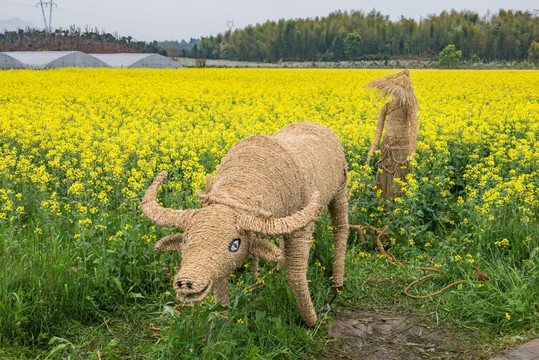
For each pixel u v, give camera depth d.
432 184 7.16
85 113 13.05
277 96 17.86
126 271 5.30
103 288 5.07
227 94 19.12
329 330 4.70
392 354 4.44
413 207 6.44
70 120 12.66
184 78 26.77
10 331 4.38
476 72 33.03
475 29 69.81
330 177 4.94
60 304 4.70
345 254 5.88
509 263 5.55
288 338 4.41
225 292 4.37
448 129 9.73
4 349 4.24
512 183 6.45
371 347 4.54
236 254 3.65
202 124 12.55
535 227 6.09
